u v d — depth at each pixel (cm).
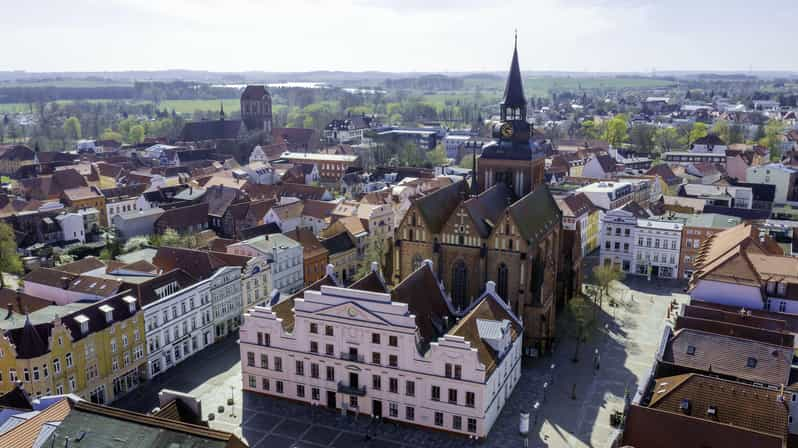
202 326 12094
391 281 13412
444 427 9425
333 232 17175
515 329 10856
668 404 7500
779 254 12862
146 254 13688
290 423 9675
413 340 9369
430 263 11388
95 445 5791
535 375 11138
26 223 18400
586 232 18975
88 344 9819
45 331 9344
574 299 13012
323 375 10038
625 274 16475
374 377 9731
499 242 11650
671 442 6769
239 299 13025
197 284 11850
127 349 10494
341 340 9812
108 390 10206
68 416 6097
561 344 12456
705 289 10719
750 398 7312
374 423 9706
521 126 14088
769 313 9938
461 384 9181
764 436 6538
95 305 10112
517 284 11681
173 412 6825
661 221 16988
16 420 6538
